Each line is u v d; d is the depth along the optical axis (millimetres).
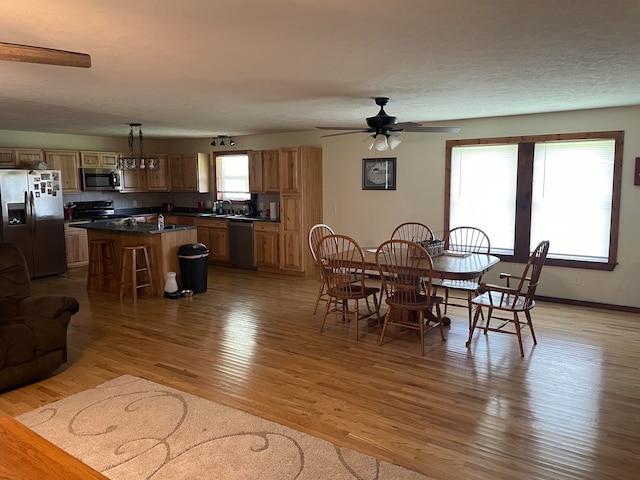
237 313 5469
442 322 4875
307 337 4633
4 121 6309
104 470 2516
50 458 1727
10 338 3398
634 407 3201
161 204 9938
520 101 4797
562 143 5711
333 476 2461
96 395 3400
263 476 2463
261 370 3842
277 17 2303
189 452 2684
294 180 7480
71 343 4469
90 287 6633
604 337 4594
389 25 2430
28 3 2086
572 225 5766
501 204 6195
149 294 6383
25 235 7059
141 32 2521
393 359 4059
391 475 2471
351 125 6875
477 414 3113
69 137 8188
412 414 3119
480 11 2238
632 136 5227
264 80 3744
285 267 7734
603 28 2496
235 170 9000
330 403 3275
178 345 4418
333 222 7723
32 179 7086
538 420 3033
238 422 3018
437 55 3020
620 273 5469
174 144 9742
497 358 4070
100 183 8414
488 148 6215
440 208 6648
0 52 2076
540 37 2643
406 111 5496
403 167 6891
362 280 4602
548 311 5500
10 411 3172
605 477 2455
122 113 5582
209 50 2877
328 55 3010
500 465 2561
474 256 4859
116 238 6504
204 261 6469
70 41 2676
